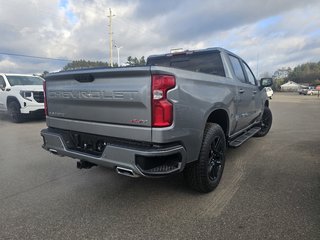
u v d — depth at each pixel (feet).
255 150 18.88
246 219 9.57
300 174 13.93
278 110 56.24
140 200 11.25
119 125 9.66
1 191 12.28
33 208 10.65
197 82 10.38
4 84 33.94
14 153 18.83
